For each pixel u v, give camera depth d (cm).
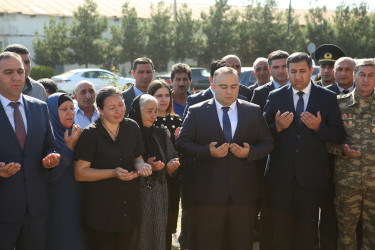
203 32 2622
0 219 330
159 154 397
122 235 367
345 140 412
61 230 366
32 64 2800
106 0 3478
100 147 357
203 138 397
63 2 3180
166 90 454
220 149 375
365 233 415
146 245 377
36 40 2475
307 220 407
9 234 334
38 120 350
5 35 2744
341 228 420
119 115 357
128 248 370
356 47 2431
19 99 347
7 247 334
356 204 413
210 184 391
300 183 402
